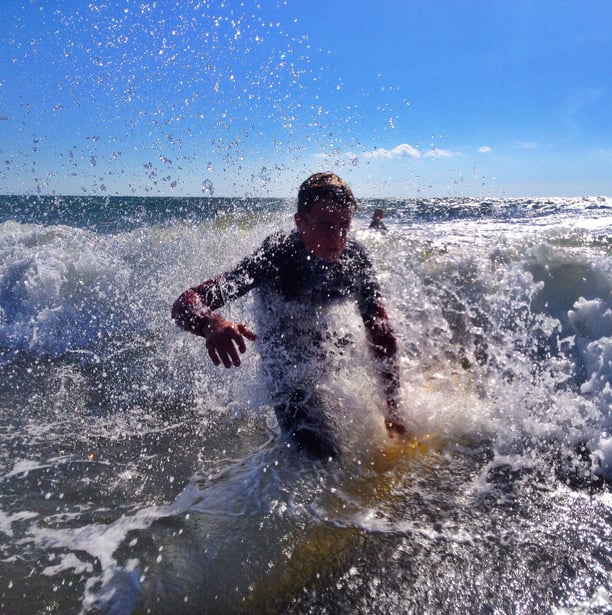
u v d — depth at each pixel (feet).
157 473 5.80
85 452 6.33
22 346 10.45
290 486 5.40
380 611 3.76
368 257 7.24
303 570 4.20
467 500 5.19
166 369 9.01
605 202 90.43
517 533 4.64
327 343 7.06
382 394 6.86
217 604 3.87
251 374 7.73
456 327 8.83
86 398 8.00
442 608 3.78
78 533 4.75
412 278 9.65
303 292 6.81
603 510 4.99
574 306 8.32
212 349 5.49
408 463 5.88
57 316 11.29
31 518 4.99
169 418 7.27
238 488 5.41
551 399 7.03
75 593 3.99
